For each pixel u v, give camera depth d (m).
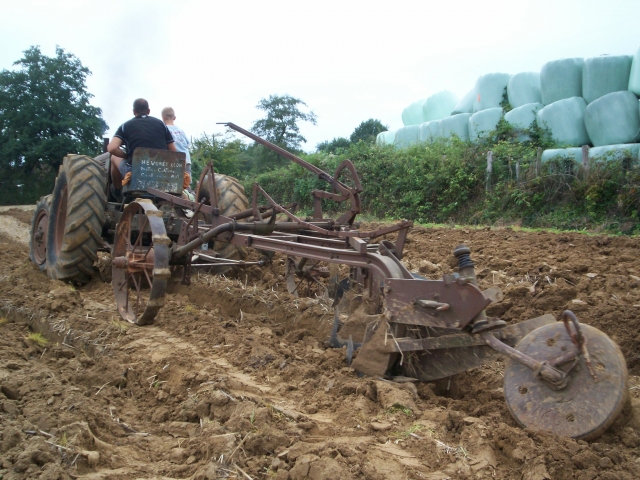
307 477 2.52
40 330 5.08
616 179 14.23
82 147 28.05
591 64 16.62
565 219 14.66
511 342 3.54
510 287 6.11
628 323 4.78
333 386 3.59
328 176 5.61
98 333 4.77
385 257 4.03
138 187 6.54
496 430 2.88
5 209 17.19
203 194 7.66
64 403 3.24
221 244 7.35
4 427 2.89
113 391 3.68
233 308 5.75
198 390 3.52
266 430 2.88
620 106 15.42
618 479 2.54
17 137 27.14
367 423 3.11
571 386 2.99
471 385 3.85
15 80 27.64
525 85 19.11
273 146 5.90
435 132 22.31
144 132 6.80
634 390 3.65
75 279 6.93
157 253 5.04
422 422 3.11
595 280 6.19
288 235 5.40
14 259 8.63
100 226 6.75
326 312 5.07
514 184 16.31
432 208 18.52
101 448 2.84
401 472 2.60
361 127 49.81
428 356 3.76
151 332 4.92
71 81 28.52
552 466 2.65
